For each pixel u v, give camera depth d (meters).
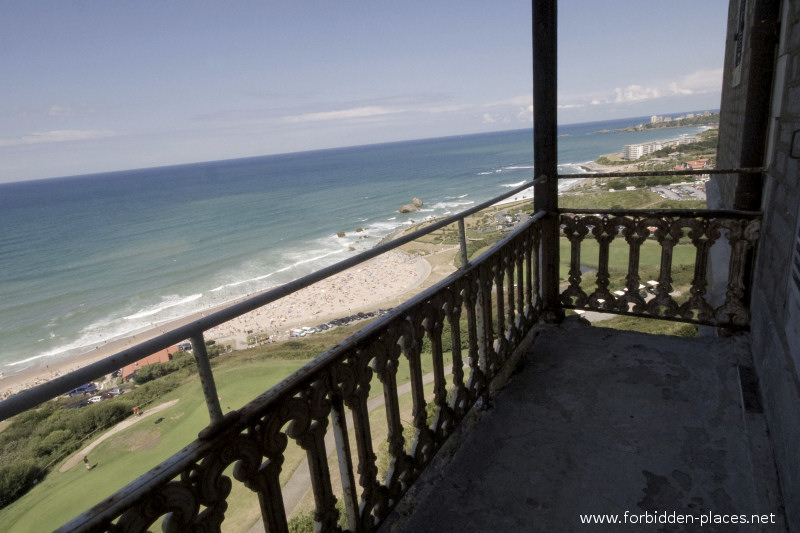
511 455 2.15
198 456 0.98
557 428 2.32
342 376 1.42
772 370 2.10
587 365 2.87
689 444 2.13
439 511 1.87
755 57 2.69
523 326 2.96
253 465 1.13
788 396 1.75
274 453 1.20
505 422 2.39
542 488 1.95
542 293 3.42
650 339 3.09
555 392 2.62
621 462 2.06
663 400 2.46
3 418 0.65
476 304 2.34
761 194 2.73
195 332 0.95
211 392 1.01
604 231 3.17
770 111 2.68
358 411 1.52
